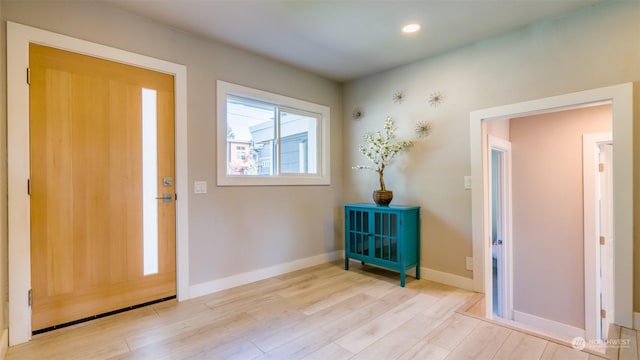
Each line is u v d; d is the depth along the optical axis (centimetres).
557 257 347
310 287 303
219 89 295
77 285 222
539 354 185
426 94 329
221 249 297
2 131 191
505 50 274
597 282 323
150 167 255
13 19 196
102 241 233
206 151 287
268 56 326
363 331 214
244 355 185
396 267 312
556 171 346
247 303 262
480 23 257
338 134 416
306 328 218
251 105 334
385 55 322
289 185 357
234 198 307
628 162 217
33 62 204
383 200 334
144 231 253
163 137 262
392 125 359
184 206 271
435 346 194
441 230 316
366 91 389
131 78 245
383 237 325
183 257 270
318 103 388
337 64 349
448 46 301
